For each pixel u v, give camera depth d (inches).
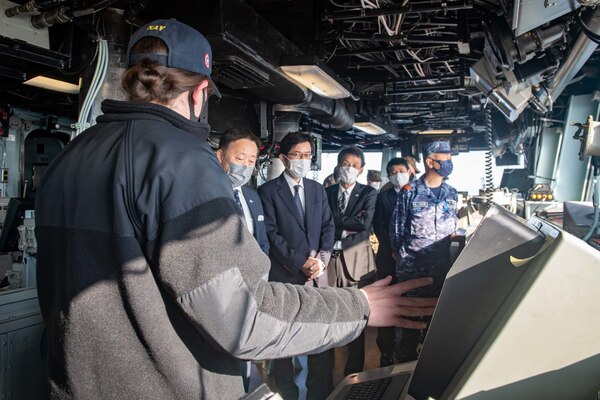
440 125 353.7
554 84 145.3
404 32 149.8
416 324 40.8
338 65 200.1
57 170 39.5
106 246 35.8
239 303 34.2
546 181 221.6
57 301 37.1
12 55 107.3
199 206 34.3
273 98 189.5
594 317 33.1
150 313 35.0
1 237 134.7
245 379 72.6
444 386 38.6
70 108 238.8
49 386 38.5
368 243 133.1
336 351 167.8
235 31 125.9
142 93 39.6
